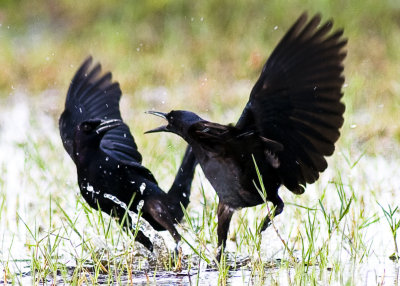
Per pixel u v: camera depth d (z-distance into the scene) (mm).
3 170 15000
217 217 10781
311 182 9320
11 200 13461
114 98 11836
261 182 9102
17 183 14602
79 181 10586
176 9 31234
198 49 27953
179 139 16891
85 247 10570
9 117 22172
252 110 8930
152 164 14352
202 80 24375
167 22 30562
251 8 30031
